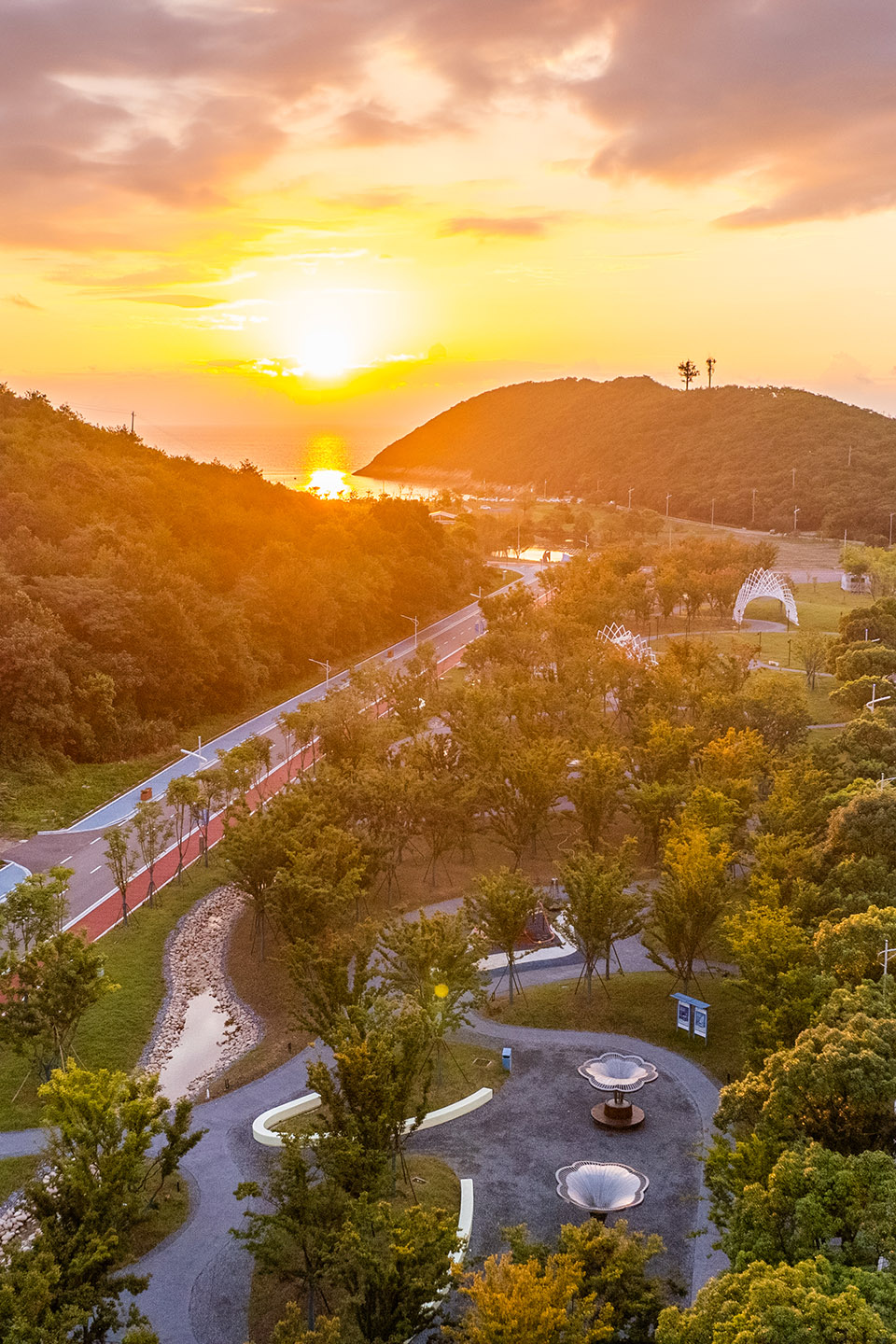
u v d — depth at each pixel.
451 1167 52.53
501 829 90.12
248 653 154.25
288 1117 57.38
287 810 80.38
